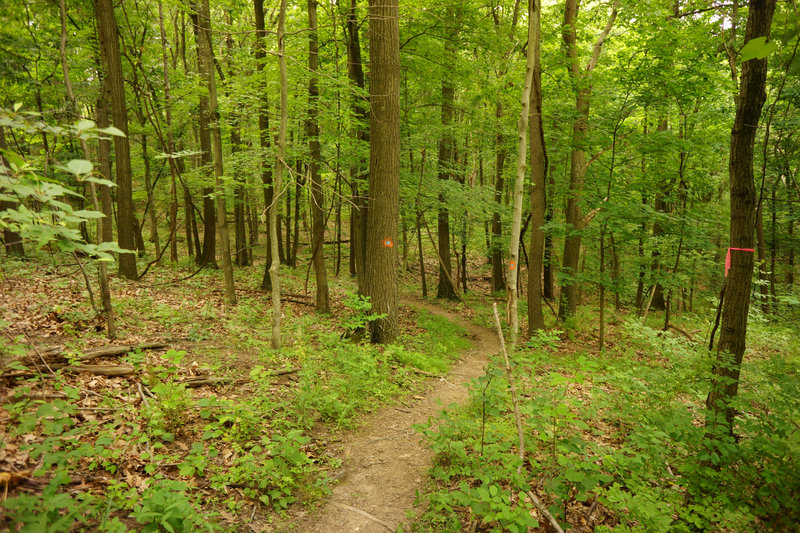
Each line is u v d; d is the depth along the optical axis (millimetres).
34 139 11383
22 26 5020
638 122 12250
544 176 10664
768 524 3357
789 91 10125
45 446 2867
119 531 2693
